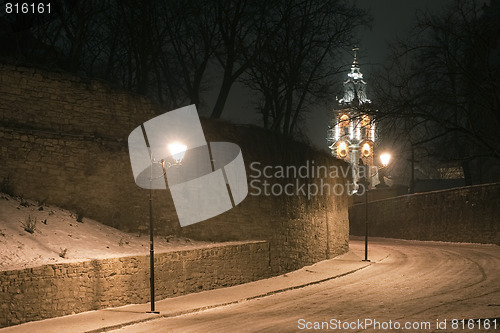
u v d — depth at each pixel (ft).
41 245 61.21
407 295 70.64
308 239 103.96
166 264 70.13
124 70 111.55
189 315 60.18
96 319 54.70
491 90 42.80
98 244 68.03
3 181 68.18
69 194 73.15
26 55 93.40
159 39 101.55
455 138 46.75
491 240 135.95
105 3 96.99
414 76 45.75
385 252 124.06
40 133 71.41
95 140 75.72
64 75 74.74
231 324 53.36
